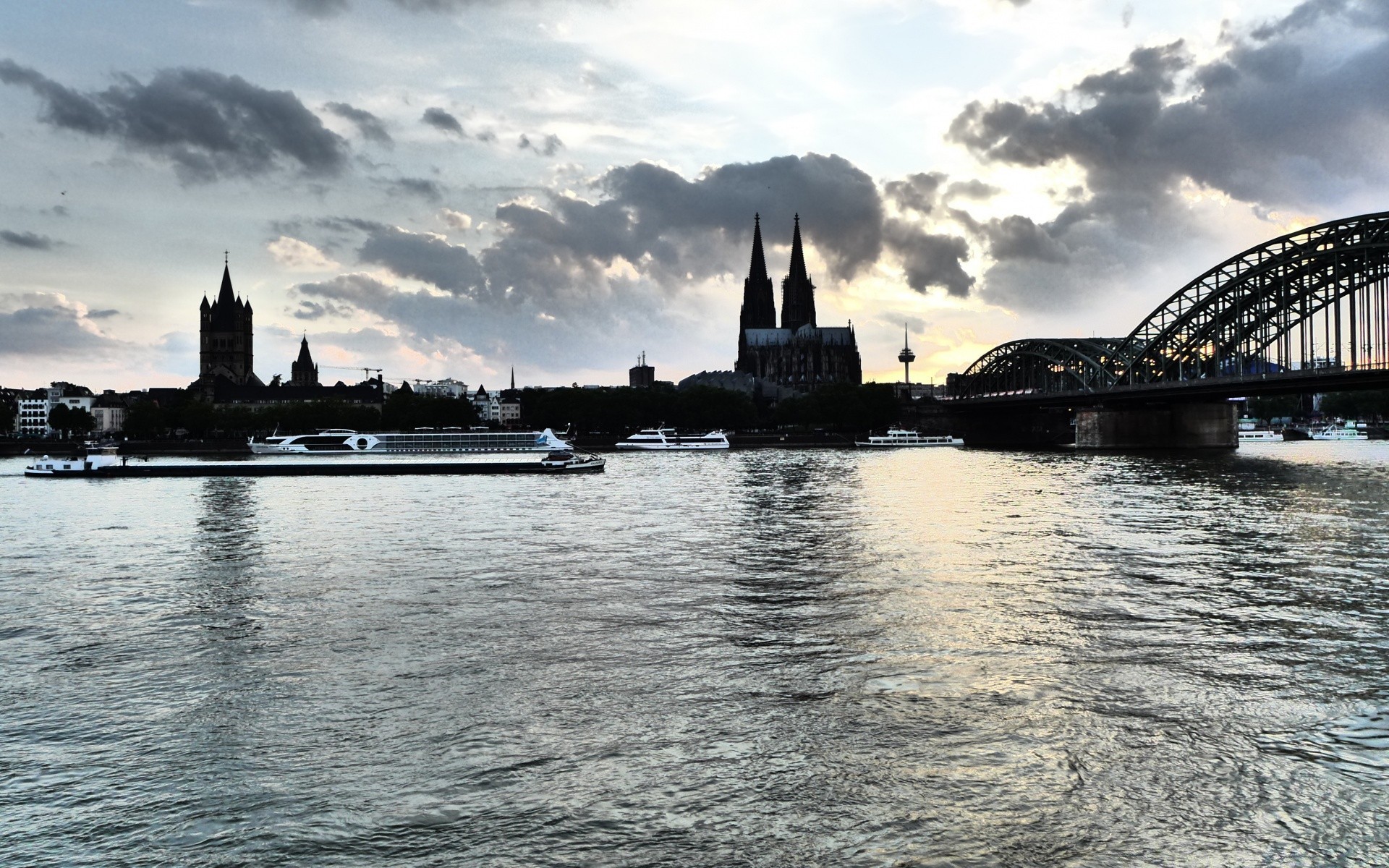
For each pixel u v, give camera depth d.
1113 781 23.12
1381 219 134.50
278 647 34.81
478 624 37.66
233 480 126.06
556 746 25.41
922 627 36.72
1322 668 31.30
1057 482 104.00
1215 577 45.94
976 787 22.89
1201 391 159.62
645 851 20.27
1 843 20.67
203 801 22.50
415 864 19.84
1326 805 21.91
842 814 21.66
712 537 60.53
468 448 185.62
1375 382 133.62
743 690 29.56
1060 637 35.16
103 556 55.12
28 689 30.45
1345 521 66.06
